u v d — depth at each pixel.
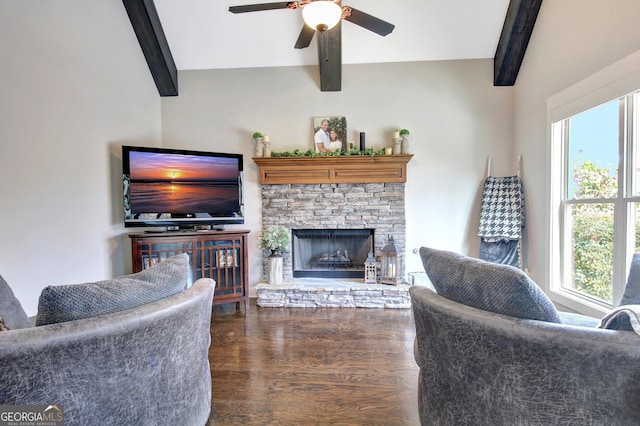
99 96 2.80
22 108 2.11
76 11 2.54
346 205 3.56
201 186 3.22
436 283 1.30
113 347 1.01
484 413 1.08
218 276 3.14
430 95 3.58
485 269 1.10
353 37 3.38
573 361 0.89
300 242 3.79
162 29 3.35
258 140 3.55
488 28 3.27
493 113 3.54
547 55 2.85
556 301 2.75
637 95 2.01
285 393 1.78
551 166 2.81
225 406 1.67
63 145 2.43
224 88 3.70
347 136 3.64
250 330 2.70
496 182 3.42
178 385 1.27
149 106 3.51
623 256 2.10
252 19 3.27
